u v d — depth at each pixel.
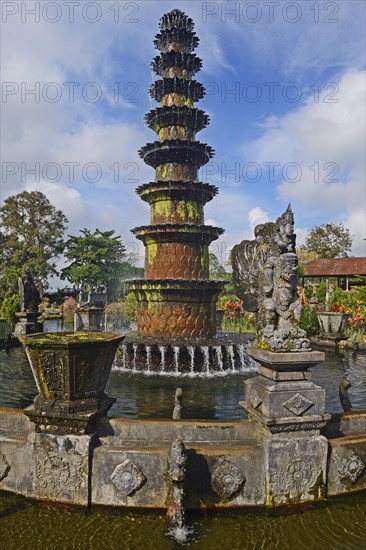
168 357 10.95
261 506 4.57
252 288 5.57
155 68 13.88
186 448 4.62
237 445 4.76
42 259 48.66
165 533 4.16
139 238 13.12
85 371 4.57
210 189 12.84
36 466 4.64
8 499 4.68
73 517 4.39
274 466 4.57
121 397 8.68
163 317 11.92
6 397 9.06
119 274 44.38
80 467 4.53
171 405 8.12
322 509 4.59
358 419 5.23
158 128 13.72
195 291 11.70
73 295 44.88
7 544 4.00
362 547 4.04
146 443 4.72
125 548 3.98
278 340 4.71
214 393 8.93
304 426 4.65
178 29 13.32
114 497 4.51
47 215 52.84
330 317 15.74
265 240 5.69
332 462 4.80
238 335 12.92
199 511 4.50
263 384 4.86
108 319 24.28
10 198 51.72
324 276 41.25
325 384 10.24
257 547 4.01
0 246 50.62
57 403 4.57
